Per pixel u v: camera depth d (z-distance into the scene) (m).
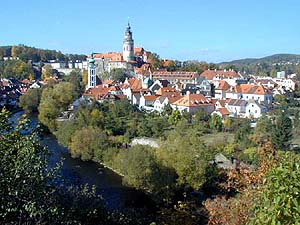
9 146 18.81
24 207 18.25
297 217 10.27
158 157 61.59
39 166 19.11
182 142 61.09
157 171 56.94
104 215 27.81
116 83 191.00
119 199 56.66
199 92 164.25
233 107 133.25
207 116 116.12
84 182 63.91
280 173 11.02
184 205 36.50
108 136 89.06
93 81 193.00
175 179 58.84
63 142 86.75
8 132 19.73
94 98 136.00
